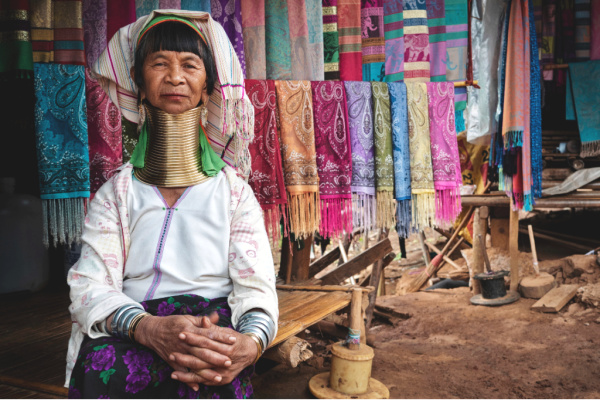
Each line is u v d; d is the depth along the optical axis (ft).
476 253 18.57
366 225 9.39
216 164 5.15
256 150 8.37
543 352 11.87
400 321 15.35
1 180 11.35
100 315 4.20
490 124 14.26
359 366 8.80
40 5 7.24
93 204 4.93
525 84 13.50
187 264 4.72
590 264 17.07
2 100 7.18
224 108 5.19
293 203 8.73
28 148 12.15
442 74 11.23
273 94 8.56
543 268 18.20
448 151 10.11
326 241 11.78
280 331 7.30
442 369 11.07
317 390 9.04
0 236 10.93
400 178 9.52
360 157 9.30
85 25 7.74
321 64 9.52
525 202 13.84
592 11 16.75
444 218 10.13
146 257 4.70
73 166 7.08
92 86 7.27
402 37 10.56
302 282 12.15
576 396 9.52
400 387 10.06
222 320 4.45
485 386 10.08
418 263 25.13
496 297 16.19
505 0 13.58
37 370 6.79
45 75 7.03
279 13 9.21
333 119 9.03
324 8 9.74
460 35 11.28
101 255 4.63
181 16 5.05
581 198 18.20
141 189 4.90
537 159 14.14
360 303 9.08
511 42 13.29
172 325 3.92
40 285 11.53
